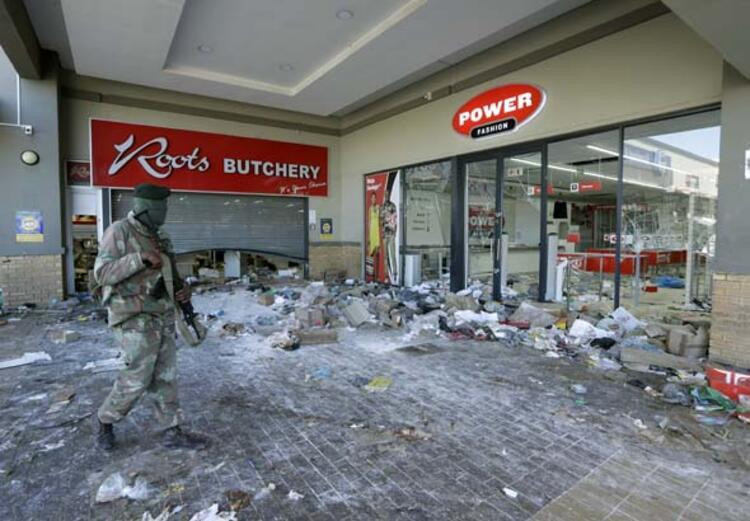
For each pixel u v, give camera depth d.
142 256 2.41
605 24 5.49
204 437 2.86
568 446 2.77
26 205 7.18
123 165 8.48
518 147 6.84
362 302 7.27
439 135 8.08
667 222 5.26
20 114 7.10
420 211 8.79
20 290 7.15
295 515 2.11
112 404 2.57
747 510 2.16
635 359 4.29
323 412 3.26
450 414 3.23
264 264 10.82
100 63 6.82
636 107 5.24
